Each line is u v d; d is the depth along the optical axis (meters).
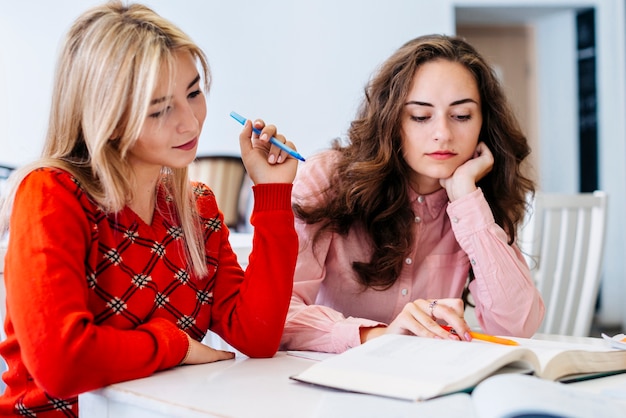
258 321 0.98
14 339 0.87
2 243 1.15
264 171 1.04
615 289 4.72
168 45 0.85
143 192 0.95
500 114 1.29
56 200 0.83
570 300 2.18
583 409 0.55
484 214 1.22
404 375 0.70
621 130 4.70
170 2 4.55
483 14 5.11
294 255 1.02
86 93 0.85
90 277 0.87
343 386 0.71
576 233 2.17
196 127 0.89
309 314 1.10
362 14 4.62
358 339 1.03
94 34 0.85
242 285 1.02
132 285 0.91
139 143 0.87
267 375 0.82
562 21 5.16
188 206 1.01
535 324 1.25
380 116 1.22
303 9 4.61
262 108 4.62
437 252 1.33
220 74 4.59
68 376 0.75
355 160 1.27
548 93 5.48
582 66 5.01
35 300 0.77
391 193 1.26
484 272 1.22
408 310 1.00
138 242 0.93
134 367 0.80
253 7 4.60
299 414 0.65
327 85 4.63
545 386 0.60
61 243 0.80
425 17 4.63
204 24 4.58
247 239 1.86
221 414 0.65
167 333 0.87
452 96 1.17
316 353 1.02
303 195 1.28
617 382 0.79
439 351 0.77
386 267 1.25
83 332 0.77
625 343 0.94
